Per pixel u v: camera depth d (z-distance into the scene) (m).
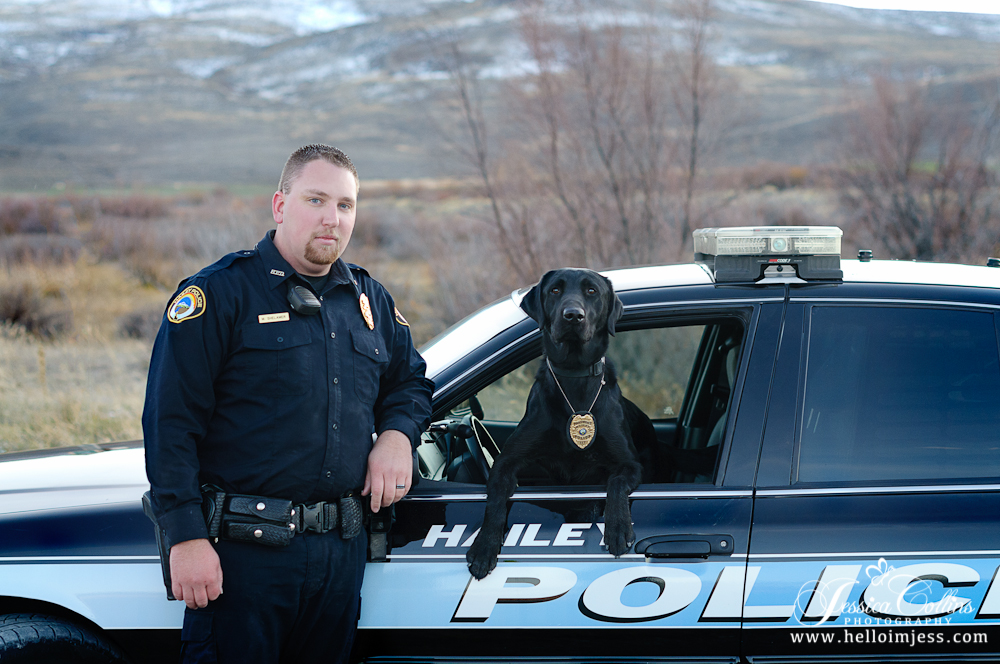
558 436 2.49
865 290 2.38
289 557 2.09
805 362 2.32
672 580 2.19
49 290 12.76
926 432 2.27
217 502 2.08
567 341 2.42
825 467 2.24
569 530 2.25
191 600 2.00
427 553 2.27
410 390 2.36
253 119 109.69
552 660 2.22
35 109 119.19
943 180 11.14
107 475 2.65
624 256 9.79
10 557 2.29
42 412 6.71
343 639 2.24
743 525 2.20
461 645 2.25
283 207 2.23
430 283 11.03
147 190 52.88
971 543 2.15
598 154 10.05
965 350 2.32
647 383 6.69
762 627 2.16
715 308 2.42
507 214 9.91
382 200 28.70
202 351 2.06
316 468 2.12
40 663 2.19
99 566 2.28
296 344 2.13
